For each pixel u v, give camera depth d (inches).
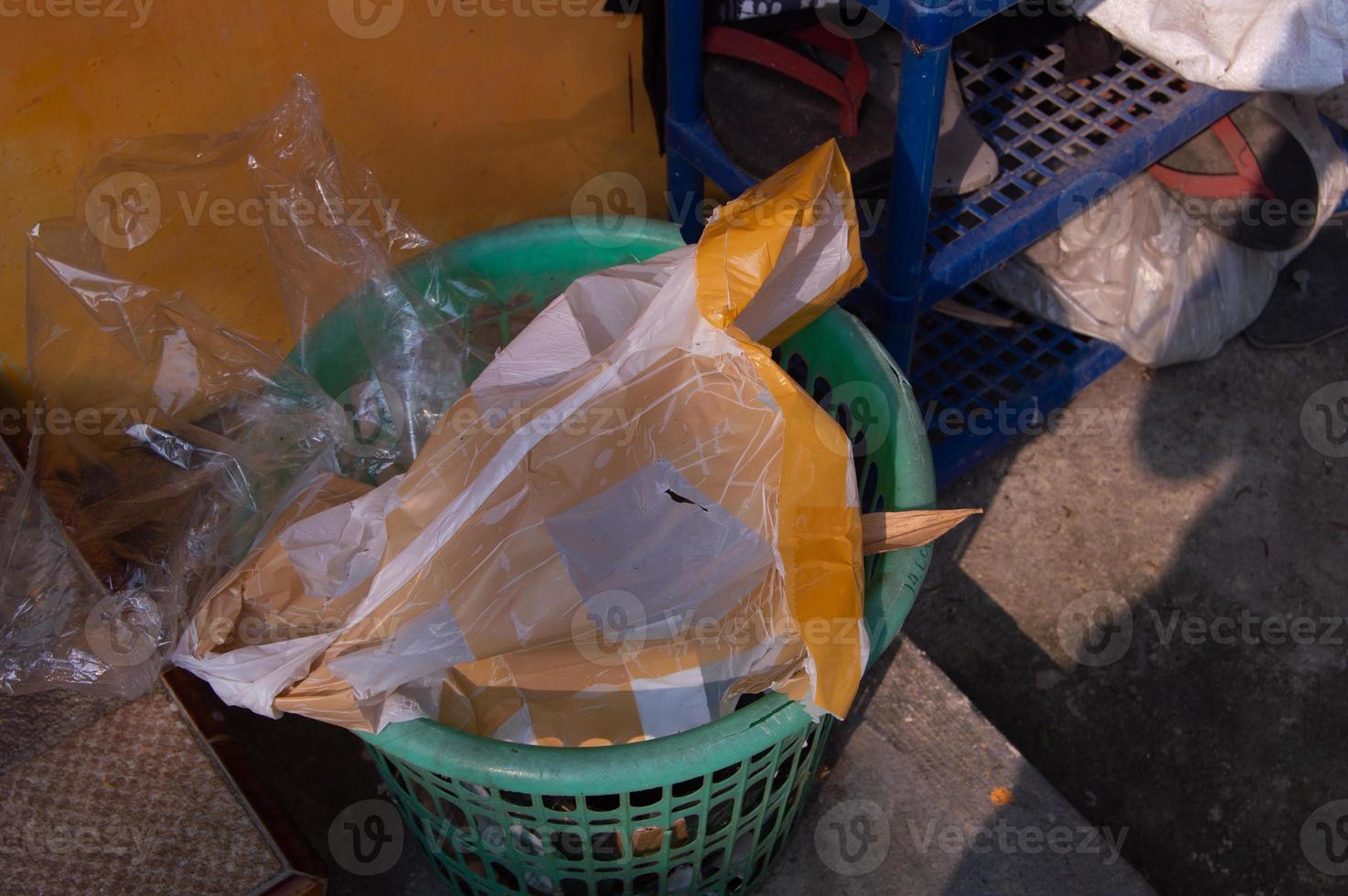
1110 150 61.1
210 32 52.0
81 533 43.6
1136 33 60.8
